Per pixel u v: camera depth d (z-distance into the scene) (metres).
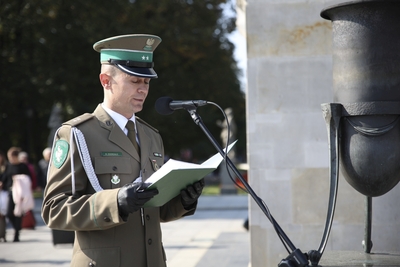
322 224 6.50
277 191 6.55
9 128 29.48
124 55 3.74
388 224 6.29
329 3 6.47
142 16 28.53
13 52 27.95
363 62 4.00
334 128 4.02
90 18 27.23
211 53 29.72
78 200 3.49
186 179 3.51
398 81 3.98
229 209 21.03
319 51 6.50
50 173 3.68
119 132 3.77
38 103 28.91
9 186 13.62
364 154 3.96
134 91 3.76
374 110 3.92
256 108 6.57
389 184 4.02
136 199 3.28
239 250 11.02
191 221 16.77
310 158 6.52
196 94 30.86
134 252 3.66
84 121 3.74
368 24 3.98
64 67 28.05
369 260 4.10
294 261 3.43
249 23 6.57
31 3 25.80
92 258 3.60
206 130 3.85
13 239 13.66
